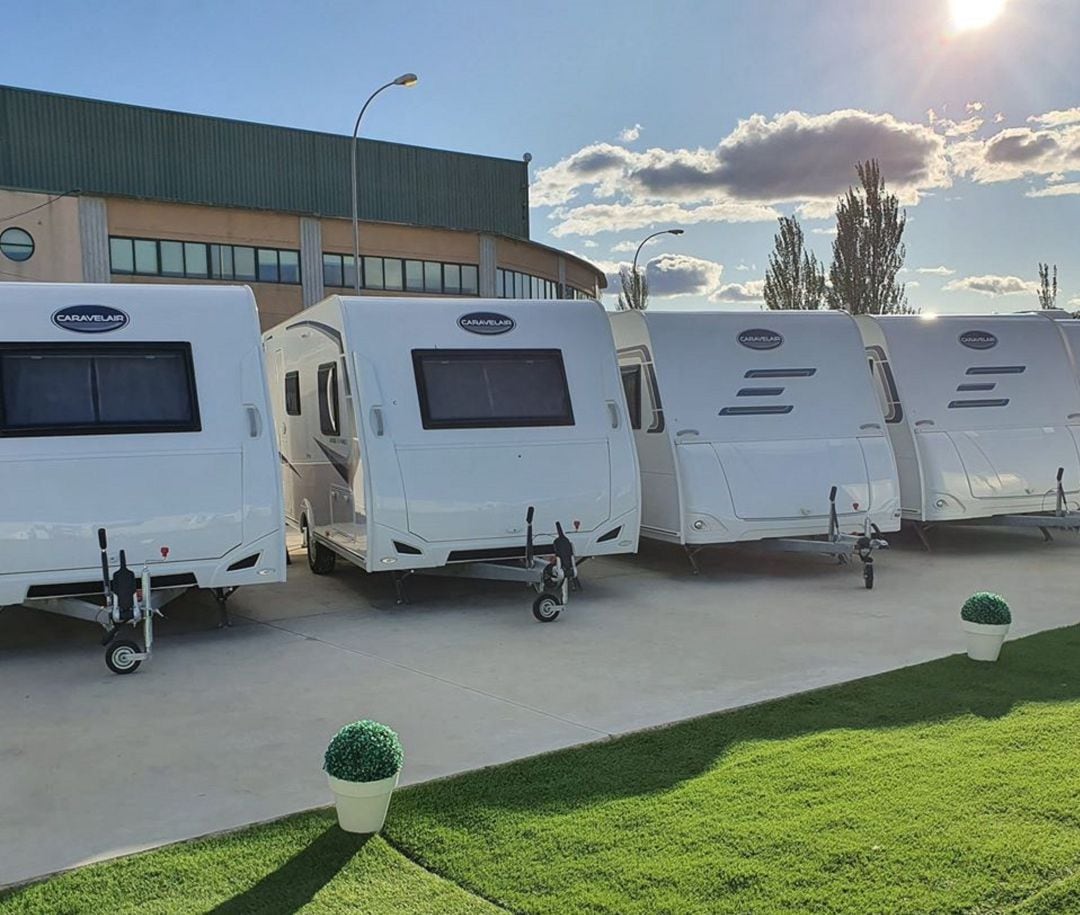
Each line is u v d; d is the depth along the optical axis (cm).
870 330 1045
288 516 1045
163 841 346
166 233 2820
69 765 429
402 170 3491
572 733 459
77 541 617
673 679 554
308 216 3047
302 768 421
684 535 864
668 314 934
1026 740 420
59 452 620
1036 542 1084
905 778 378
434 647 643
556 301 827
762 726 459
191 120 3091
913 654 599
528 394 777
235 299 702
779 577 894
